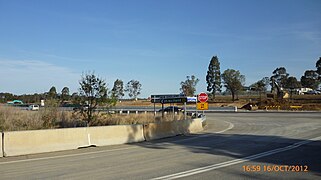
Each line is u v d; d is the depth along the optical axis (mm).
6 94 91938
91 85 23188
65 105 24547
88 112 23281
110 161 10766
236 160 10781
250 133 20688
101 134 15227
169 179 8078
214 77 87000
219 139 17625
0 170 9438
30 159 11336
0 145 11836
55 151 13203
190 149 13664
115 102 24297
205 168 9430
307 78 103188
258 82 95625
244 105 66750
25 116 22781
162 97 33031
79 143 14188
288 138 17422
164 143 16156
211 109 59625
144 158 11352
